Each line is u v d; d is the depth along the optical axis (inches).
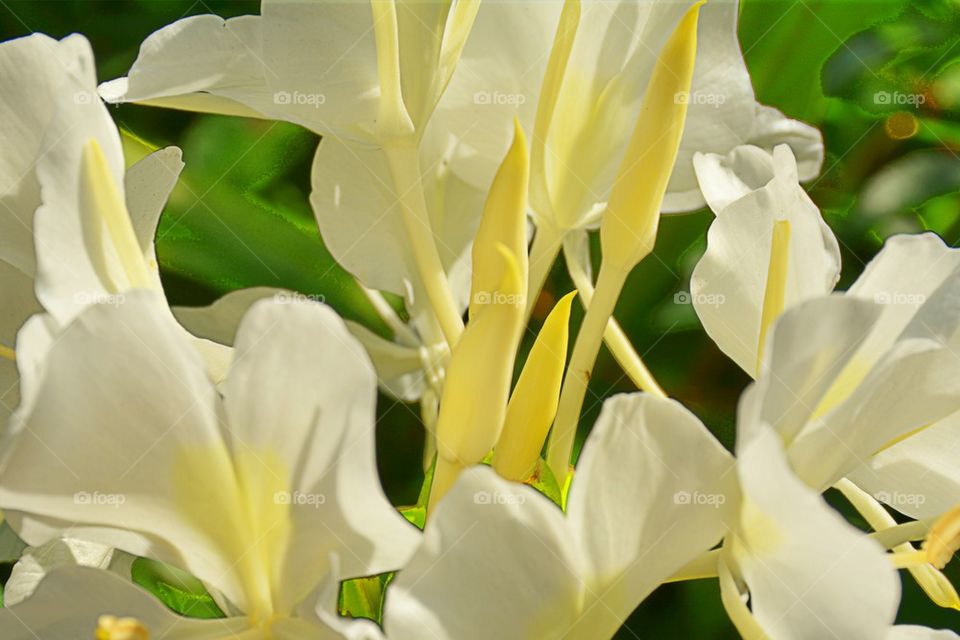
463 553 17.0
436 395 21.4
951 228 22.8
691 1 19.9
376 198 20.9
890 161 22.8
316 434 17.0
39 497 17.1
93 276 17.6
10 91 18.0
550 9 19.8
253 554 17.5
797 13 22.3
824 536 16.6
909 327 18.0
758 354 18.3
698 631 21.1
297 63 19.1
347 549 17.3
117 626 16.7
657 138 18.9
